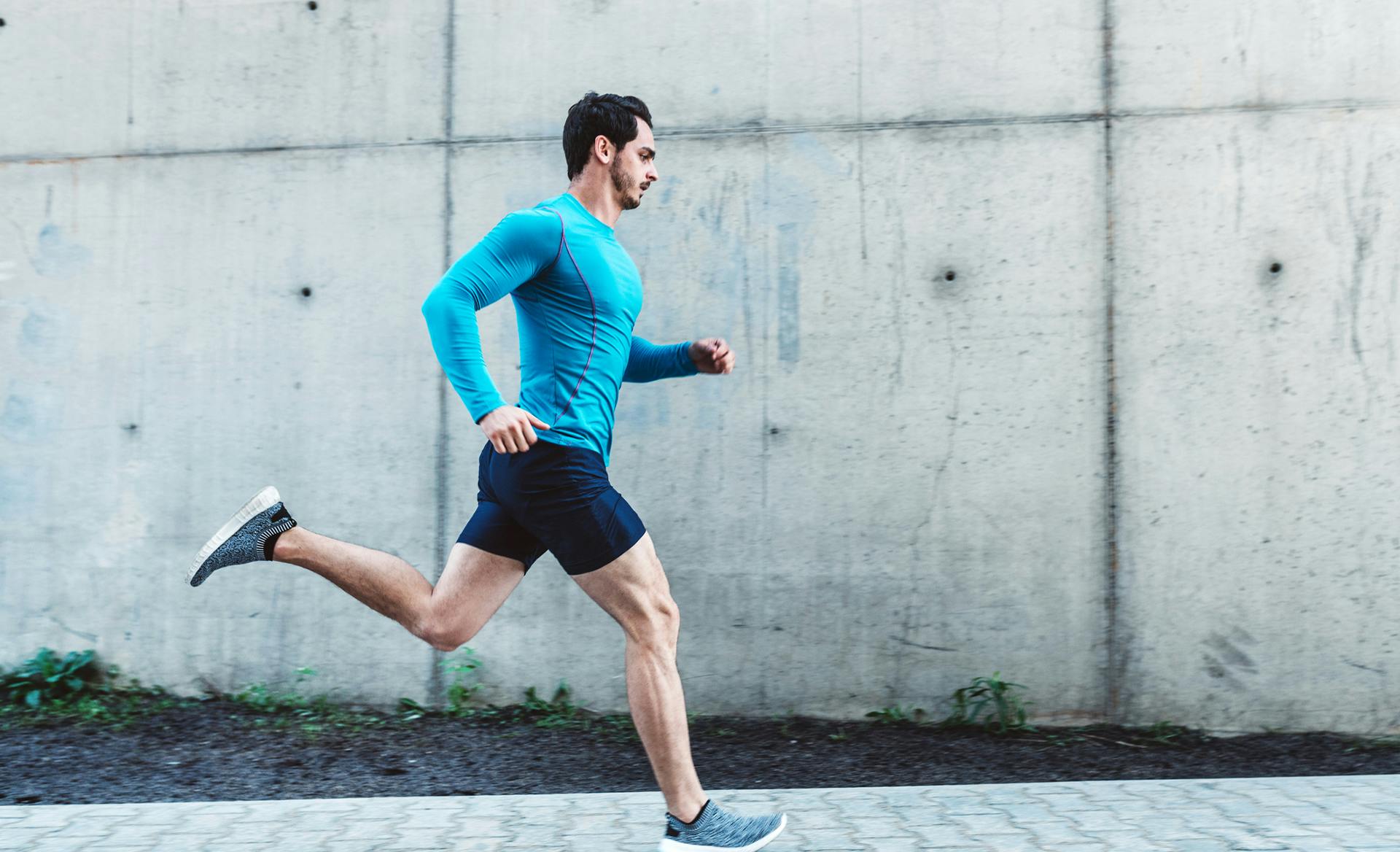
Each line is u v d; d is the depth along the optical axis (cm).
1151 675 400
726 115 423
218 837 278
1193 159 405
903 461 412
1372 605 393
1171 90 407
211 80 441
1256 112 404
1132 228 407
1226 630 398
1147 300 405
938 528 410
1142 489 402
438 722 409
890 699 410
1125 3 410
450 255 432
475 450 428
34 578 437
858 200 418
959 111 415
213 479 434
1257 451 399
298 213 437
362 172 435
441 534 427
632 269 264
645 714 245
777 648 413
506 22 432
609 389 255
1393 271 396
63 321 441
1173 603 400
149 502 436
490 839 276
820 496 414
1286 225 401
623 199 267
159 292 439
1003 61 414
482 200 431
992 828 282
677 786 247
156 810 303
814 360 416
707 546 416
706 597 416
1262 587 397
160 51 443
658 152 424
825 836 276
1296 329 399
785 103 421
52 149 444
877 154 417
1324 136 401
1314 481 396
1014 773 353
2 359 442
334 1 438
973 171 414
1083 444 405
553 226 244
